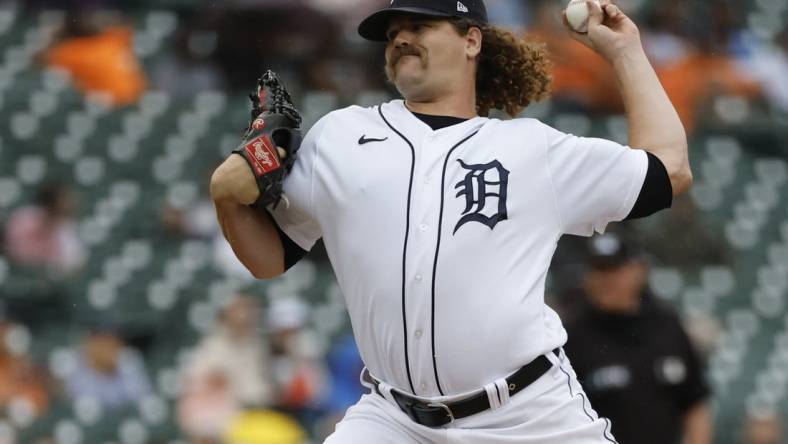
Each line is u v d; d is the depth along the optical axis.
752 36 49.38
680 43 47.12
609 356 21.20
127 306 36.75
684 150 13.27
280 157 12.94
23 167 40.94
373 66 42.56
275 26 42.53
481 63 14.25
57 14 44.84
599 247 21.09
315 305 36.69
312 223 13.46
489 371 12.59
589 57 43.78
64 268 37.38
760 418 34.97
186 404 31.44
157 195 40.38
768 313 41.03
